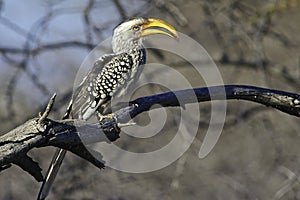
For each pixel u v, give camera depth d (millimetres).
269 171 14547
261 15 14703
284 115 14945
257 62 14453
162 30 10258
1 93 14945
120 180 13789
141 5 15008
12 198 14352
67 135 7312
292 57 15516
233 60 14797
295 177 13688
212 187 14242
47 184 8633
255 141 14945
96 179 13711
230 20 14781
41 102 13977
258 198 14250
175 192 13922
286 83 15312
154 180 13945
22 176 14531
